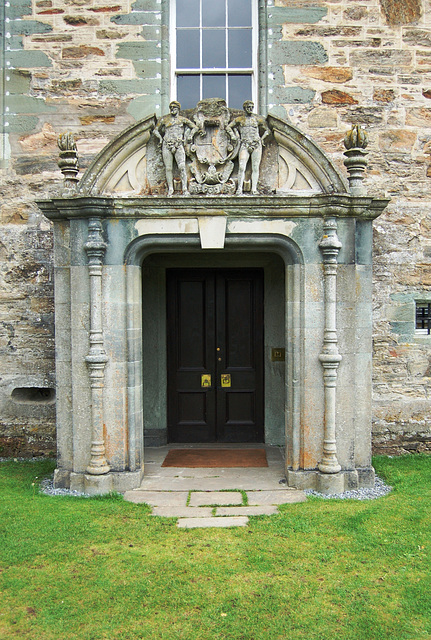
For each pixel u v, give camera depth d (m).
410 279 6.78
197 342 7.24
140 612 3.28
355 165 5.29
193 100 6.97
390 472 5.90
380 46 6.72
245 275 7.20
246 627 3.14
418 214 6.79
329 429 5.24
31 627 3.15
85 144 6.73
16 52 6.73
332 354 5.18
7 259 6.84
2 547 4.05
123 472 5.32
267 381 7.13
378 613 3.27
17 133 6.78
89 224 5.20
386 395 6.78
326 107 6.69
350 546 4.09
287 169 5.32
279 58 6.66
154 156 5.36
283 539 4.22
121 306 5.27
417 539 4.20
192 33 6.96
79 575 3.68
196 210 5.21
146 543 4.16
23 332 6.84
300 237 5.25
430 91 6.78
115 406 5.29
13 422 6.85
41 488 5.48
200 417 7.25
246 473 5.90
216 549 4.05
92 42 6.68
